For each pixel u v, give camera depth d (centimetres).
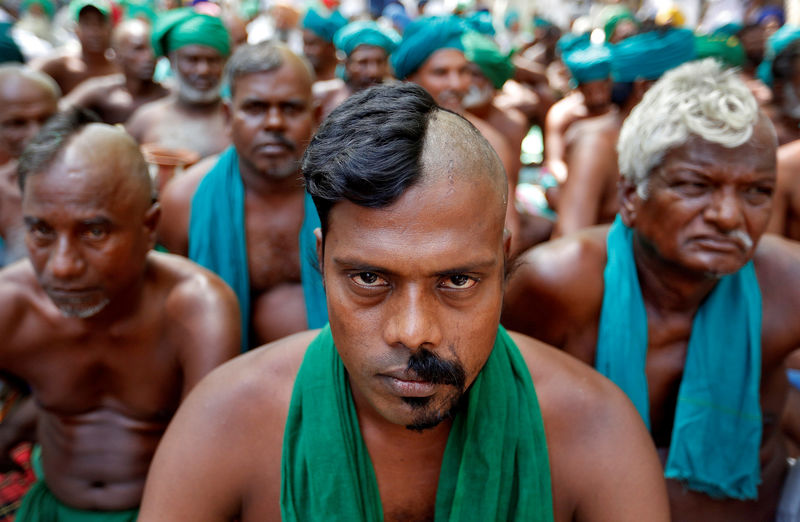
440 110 80
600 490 102
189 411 106
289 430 99
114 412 175
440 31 314
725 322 157
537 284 163
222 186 234
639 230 152
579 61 424
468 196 75
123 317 163
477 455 97
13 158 284
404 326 77
